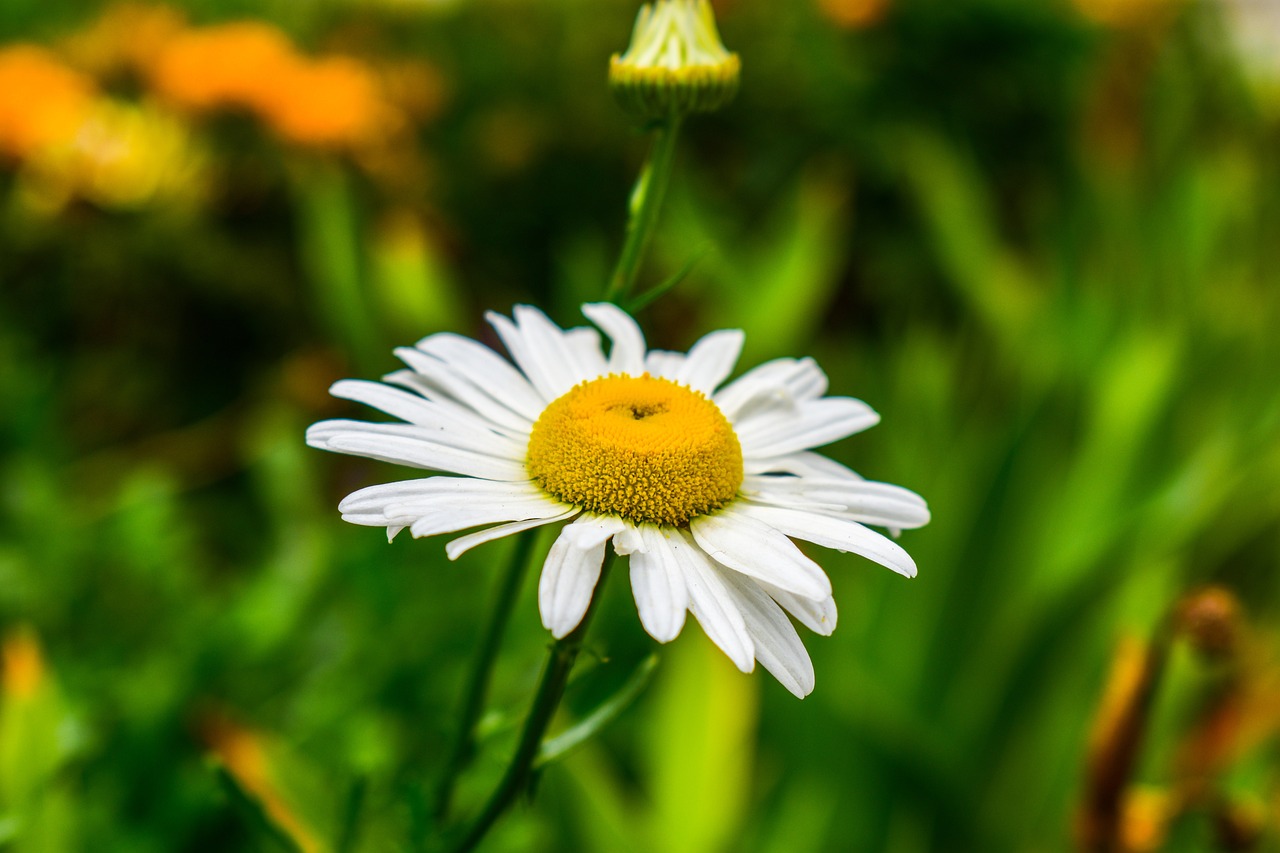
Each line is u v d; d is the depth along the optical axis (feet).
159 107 2.10
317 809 1.05
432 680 1.23
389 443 0.81
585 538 0.79
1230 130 2.48
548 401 0.86
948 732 1.23
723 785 1.13
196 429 2.10
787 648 0.79
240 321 2.20
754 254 2.11
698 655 1.13
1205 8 2.46
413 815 0.84
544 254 2.43
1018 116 2.34
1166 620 0.93
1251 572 1.60
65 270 2.06
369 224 2.19
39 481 1.43
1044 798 1.21
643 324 2.11
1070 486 1.47
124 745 1.15
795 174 2.34
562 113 2.51
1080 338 1.75
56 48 2.29
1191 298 1.85
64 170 2.01
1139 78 2.07
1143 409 1.49
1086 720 1.23
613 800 1.11
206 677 1.21
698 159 2.48
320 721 1.18
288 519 1.41
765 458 0.87
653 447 0.81
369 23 2.66
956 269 1.87
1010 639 1.22
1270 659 1.27
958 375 1.85
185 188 2.12
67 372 2.03
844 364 1.73
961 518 1.29
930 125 2.31
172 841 1.09
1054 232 2.10
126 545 1.36
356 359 1.65
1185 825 1.12
